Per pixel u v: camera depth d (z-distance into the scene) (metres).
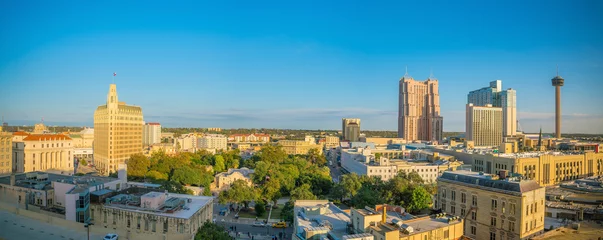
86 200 127.19
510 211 120.56
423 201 177.25
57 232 116.50
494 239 125.62
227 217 192.25
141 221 121.44
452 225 107.31
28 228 118.56
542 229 124.81
